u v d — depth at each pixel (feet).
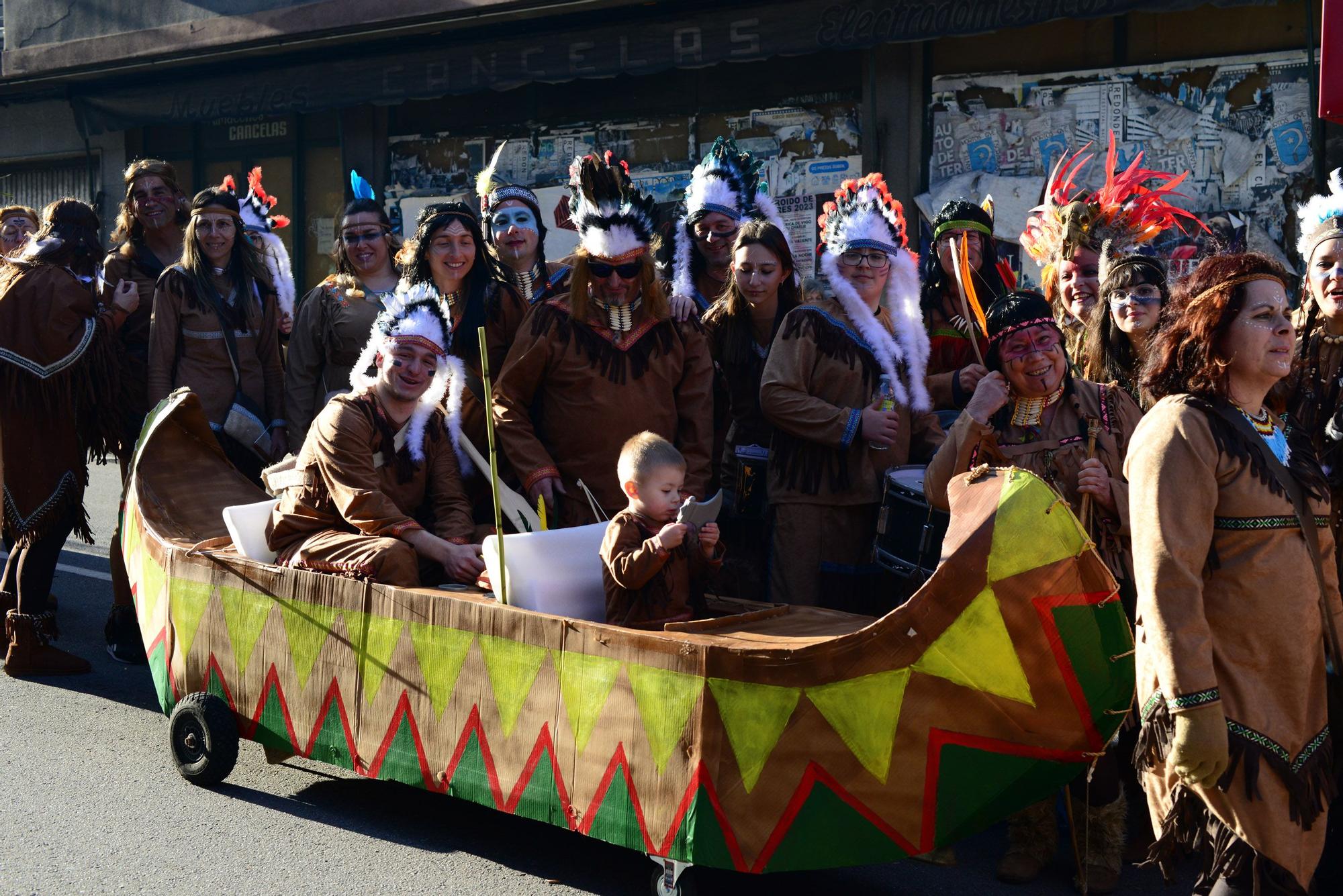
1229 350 10.39
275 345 22.06
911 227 38.09
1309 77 32.58
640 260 16.65
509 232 19.67
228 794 15.51
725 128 41.16
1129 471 10.55
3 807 14.88
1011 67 36.42
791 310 17.52
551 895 12.91
